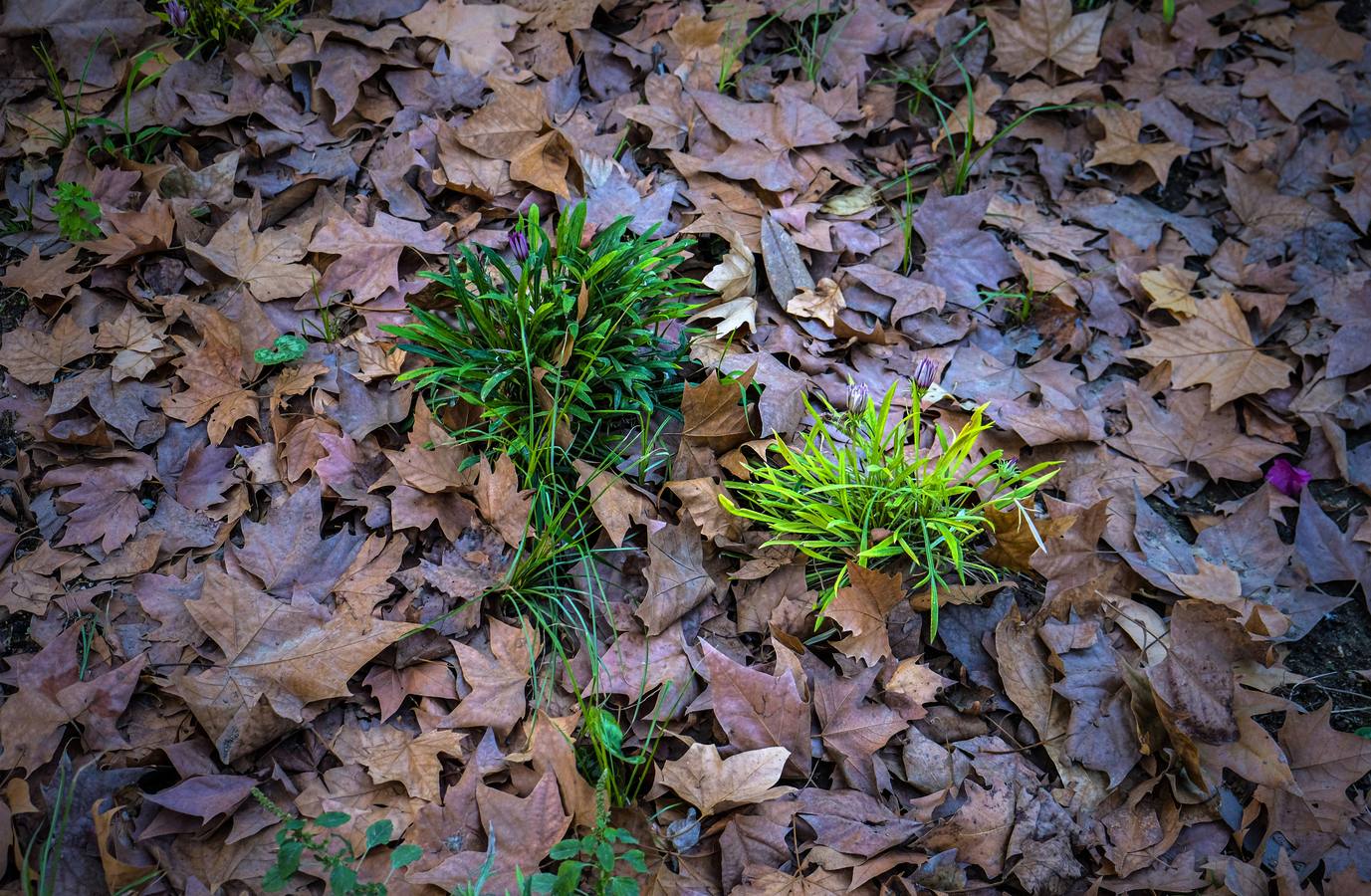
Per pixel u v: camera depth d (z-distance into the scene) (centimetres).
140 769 139
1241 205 179
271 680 142
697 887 138
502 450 153
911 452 160
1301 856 143
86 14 173
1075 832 143
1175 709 147
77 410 156
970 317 171
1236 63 189
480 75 177
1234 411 166
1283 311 173
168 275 163
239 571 148
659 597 148
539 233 156
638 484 155
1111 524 158
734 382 152
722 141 176
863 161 180
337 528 153
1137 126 181
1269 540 158
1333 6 192
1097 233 177
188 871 136
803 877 139
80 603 147
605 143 173
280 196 168
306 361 160
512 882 137
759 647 151
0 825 135
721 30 182
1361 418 166
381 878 137
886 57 186
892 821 142
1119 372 170
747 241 169
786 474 156
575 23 181
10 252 166
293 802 140
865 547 150
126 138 168
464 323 156
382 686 145
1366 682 153
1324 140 182
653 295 160
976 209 174
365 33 176
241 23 177
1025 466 162
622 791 142
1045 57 185
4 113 171
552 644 149
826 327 166
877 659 149
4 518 152
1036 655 150
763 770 140
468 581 149
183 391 158
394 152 171
